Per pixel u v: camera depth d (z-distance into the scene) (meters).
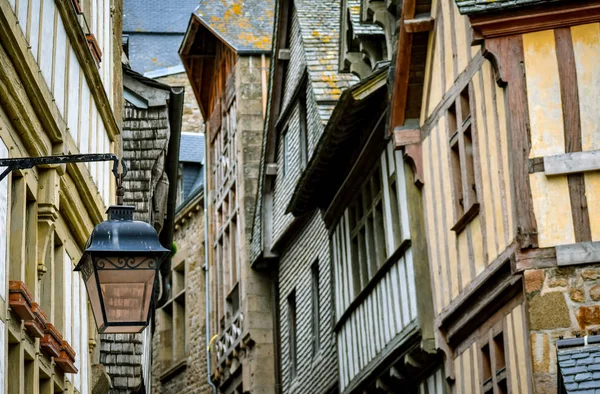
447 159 17.94
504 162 15.46
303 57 27.73
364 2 22.16
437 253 18.45
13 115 11.43
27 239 12.48
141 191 20.38
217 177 37.34
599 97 14.91
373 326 21.31
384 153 20.84
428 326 18.56
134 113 20.67
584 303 14.30
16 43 11.15
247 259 32.84
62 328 13.68
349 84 26.06
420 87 19.11
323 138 22.08
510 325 15.53
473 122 16.64
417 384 20.20
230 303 34.78
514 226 15.09
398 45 18.86
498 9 15.09
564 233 14.54
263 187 31.94
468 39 16.88
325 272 26.47
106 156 9.72
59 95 13.44
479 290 16.50
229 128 36.03
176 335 39.72
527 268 14.50
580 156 14.70
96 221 15.78
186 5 48.31
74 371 13.82
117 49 18.48
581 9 15.05
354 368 22.55
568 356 13.11
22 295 11.20
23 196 11.89
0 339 10.59
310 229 28.28
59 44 13.51
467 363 17.45
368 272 21.98
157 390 40.34
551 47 15.09
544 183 14.70
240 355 33.12
